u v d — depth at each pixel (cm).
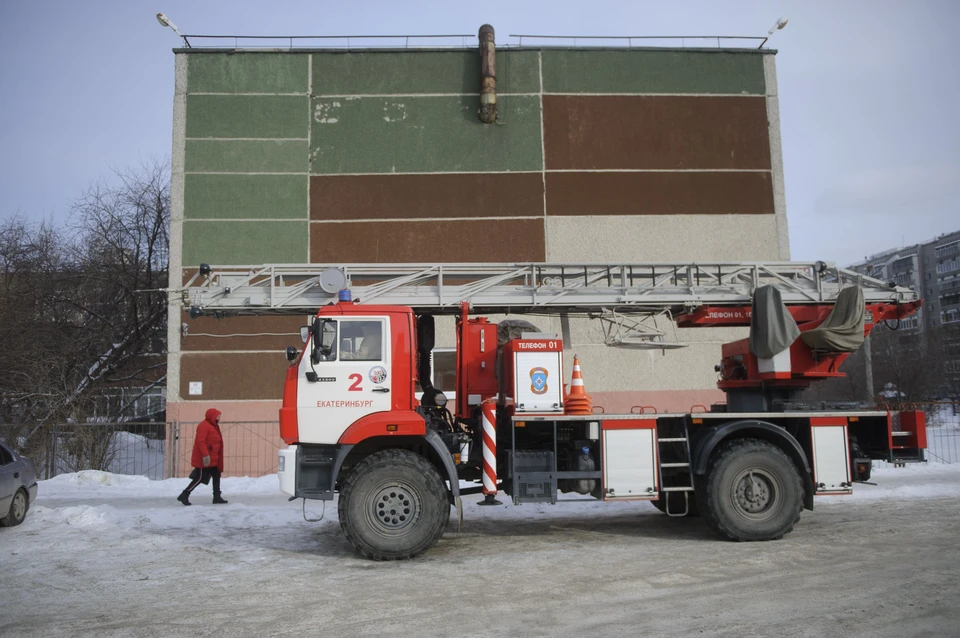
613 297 999
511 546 806
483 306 992
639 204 1780
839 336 895
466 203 1755
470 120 1777
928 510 1002
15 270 2358
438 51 1791
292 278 1054
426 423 809
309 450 782
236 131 1753
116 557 759
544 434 833
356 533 727
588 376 1734
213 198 1733
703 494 832
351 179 1752
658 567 689
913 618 525
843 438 852
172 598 602
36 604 587
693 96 1825
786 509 808
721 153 1816
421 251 1738
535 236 1753
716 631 500
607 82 1811
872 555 726
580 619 530
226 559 749
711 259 1778
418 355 877
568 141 1784
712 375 1752
